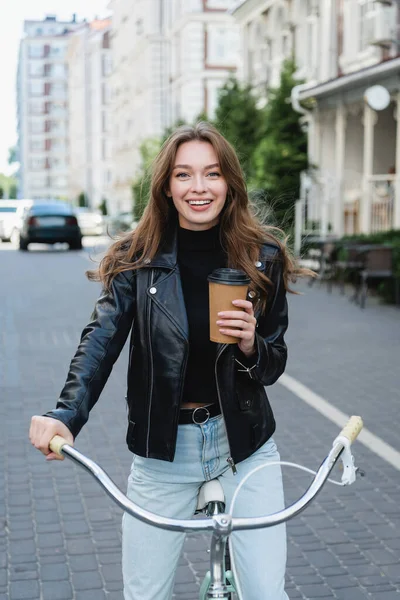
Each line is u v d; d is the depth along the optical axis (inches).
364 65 840.3
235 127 917.8
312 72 957.2
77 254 1021.8
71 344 394.0
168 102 1875.0
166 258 98.7
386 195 748.0
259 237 102.0
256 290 100.3
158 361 97.0
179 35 1763.0
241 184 99.4
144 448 98.3
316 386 305.9
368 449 229.6
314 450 230.4
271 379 96.7
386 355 364.2
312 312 498.6
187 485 100.7
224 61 1670.8
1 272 761.6
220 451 99.7
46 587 152.6
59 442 84.0
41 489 201.5
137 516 79.3
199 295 99.3
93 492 199.6
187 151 97.4
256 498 98.8
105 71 3558.1
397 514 185.8
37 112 4803.2
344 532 176.6
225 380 96.0
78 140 3860.7
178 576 157.8
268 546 95.6
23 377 322.3
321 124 861.8
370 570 159.5
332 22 902.4
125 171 2327.8
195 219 97.8
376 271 519.8
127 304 99.4
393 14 782.5
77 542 171.8
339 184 755.4
